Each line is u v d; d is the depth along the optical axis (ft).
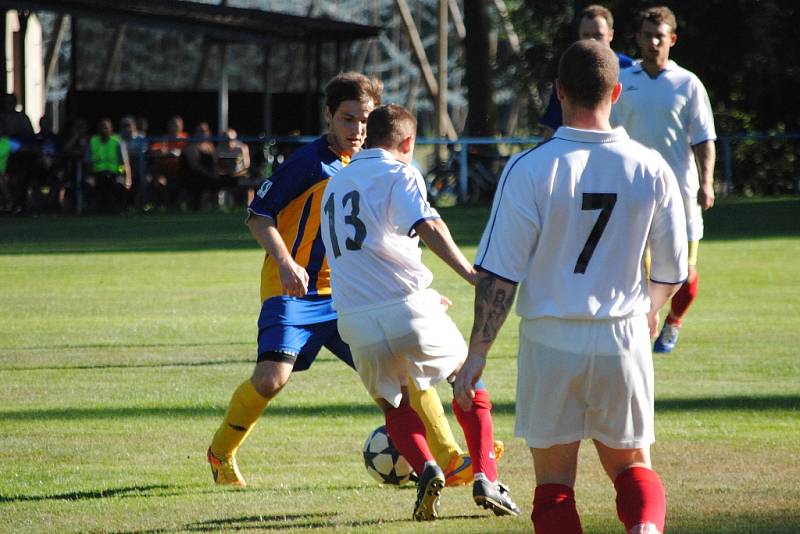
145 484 68.23
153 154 322.55
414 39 537.65
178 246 227.61
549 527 46.68
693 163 103.96
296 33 354.54
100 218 301.22
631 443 47.32
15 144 309.01
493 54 458.91
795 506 60.80
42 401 92.48
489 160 342.64
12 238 246.88
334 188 59.52
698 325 127.54
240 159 321.32
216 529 58.80
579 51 47.34
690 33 367.86
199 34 350.23
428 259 204.33
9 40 451.53
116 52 512.63
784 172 369.71
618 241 46.70
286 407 89.51
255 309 146.30
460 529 58.13
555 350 46.75
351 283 58.65
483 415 59.21
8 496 65.51
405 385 60.23
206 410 88.94
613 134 47.09
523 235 46.52
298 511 62.13
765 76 372.58
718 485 65.36
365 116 66.23
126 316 140.67
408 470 65.87
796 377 98.37
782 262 187.11
